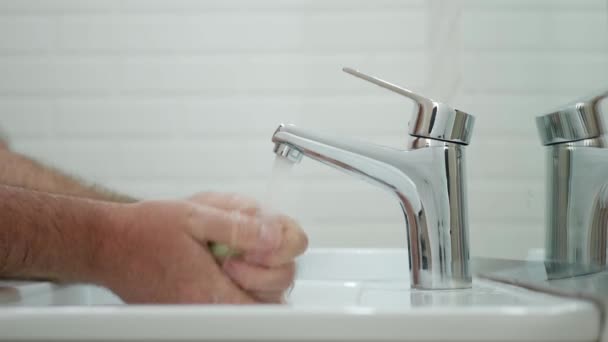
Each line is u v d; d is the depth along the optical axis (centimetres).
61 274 41
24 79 96
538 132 47
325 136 47
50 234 40
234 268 36
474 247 61
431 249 48
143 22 96
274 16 96
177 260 35
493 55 56
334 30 95
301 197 95
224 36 96
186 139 96
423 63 93
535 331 25
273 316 26
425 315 26
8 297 40
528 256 48
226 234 35
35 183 51
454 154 47
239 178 96
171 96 96
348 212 94
